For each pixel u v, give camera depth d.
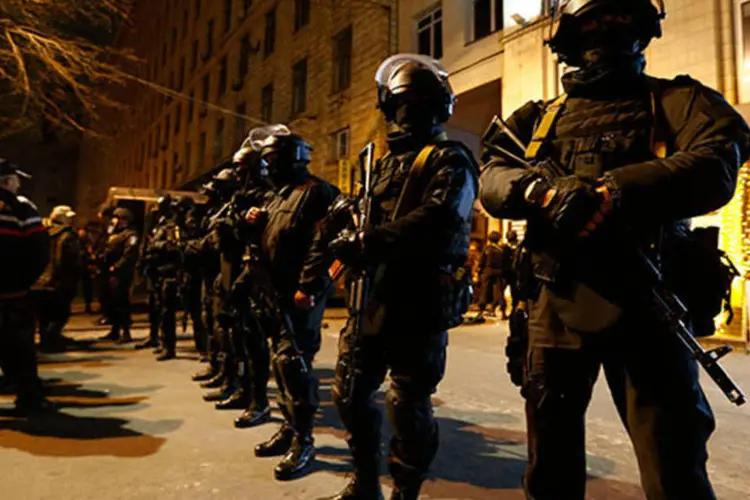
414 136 2.06
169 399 4.08
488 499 2.32
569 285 1.32
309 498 2.31
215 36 25.41
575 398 1.39
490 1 11.70
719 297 1.29
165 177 30.77
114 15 13.31
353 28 15.58
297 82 18.70
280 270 2.74
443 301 1.95
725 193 1.13
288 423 2.91
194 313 5.67
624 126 1.34
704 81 7.56
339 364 2.13
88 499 2.29
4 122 14.34
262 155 3.01
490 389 4.35
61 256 6.22
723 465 2.66
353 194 2.34
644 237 1.28
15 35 10.67
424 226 1.83
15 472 2.60
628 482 2.48
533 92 10.15
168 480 2.50
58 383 4.62
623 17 1.34
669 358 1.25
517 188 1.30
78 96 12.42
